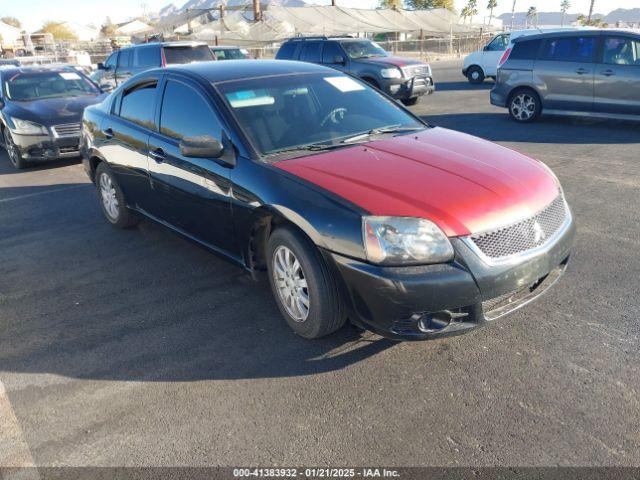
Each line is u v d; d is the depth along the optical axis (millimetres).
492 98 11438
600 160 7684
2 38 58344
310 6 38219
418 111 13281
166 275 4656
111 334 3754
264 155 3674
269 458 2576
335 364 3264
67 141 8898
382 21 39000
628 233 4988
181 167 4184
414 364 3223
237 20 36688
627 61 9445
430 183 3145
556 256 3205
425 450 2568
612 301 3793
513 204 3066
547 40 10406
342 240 2984
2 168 9508
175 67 4680
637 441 2547
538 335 3438
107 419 2904
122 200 5480
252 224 3609
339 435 2695
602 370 3066
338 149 3721
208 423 2832
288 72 4453
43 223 6270
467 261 2871
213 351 3475
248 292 4250
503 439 2607
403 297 2854
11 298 4391
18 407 3039
